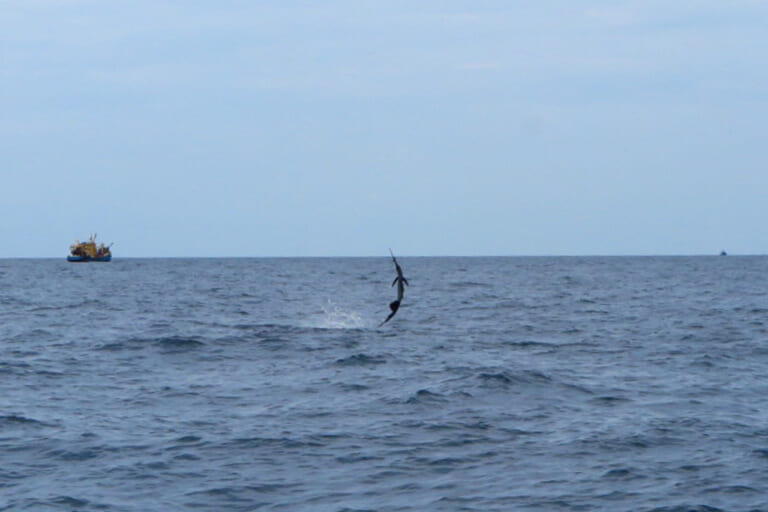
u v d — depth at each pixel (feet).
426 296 576.61
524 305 483.10
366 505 113.29
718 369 226.58
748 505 112.98
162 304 499.51
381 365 233.76
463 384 196.13
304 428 155.12
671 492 118.11
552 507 112.47
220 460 134.21
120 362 241.76
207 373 222.07
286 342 289.12
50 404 177.88
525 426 156.87
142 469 129.08
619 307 466.70
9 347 275.39
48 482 122.72
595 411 170.19
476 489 119.85
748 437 147.74
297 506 112.98
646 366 232.32
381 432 152.15
